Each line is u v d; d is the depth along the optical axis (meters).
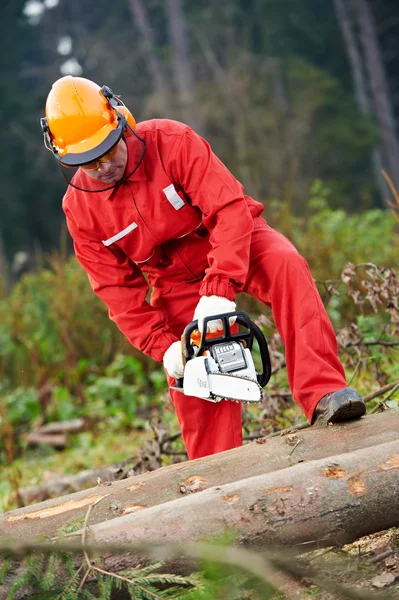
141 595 3.71
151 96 42.41
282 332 4.94
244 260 4.86
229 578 3.71
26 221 46.97
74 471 10.18
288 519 3.85
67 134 4.81
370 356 7.09
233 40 44.97
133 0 45.50
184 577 3.56
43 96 50.25
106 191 5.14
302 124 39.75
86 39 51.31
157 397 12.48
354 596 3.40
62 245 14.56
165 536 3.75
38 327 14.67
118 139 4.79
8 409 12.60
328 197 38.53
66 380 13.55
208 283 4.85
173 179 5.05
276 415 6.73
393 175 44.44
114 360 13.82
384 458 4.05
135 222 5.20
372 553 4.33
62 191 47.66
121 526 3.79
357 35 49.78
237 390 4.55
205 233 5.39
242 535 3.79
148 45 44.88
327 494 3.90
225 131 39.19
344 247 12.85
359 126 42.16
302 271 4.88
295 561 3.48
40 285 14.82
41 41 57.38
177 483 4.34
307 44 48.84
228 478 4.34
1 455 11.80
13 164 47.22
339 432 4.52
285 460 4.40
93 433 12.05
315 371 4.71
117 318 5.50
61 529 3.99
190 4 48.22
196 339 4.98
